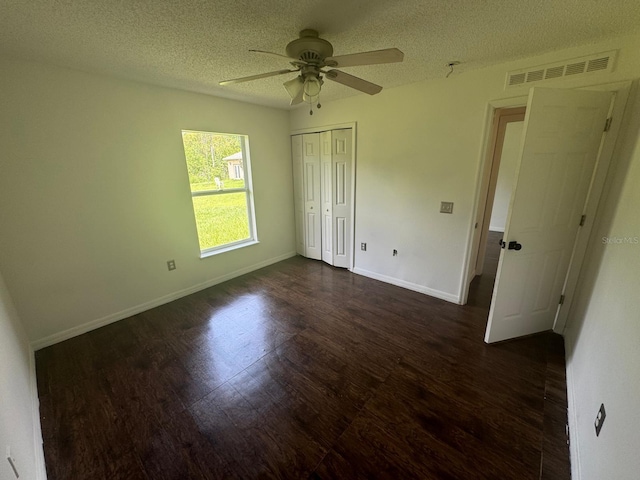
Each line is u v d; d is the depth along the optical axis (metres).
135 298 2.87
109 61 2.09
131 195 2.70
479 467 1.36
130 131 2.60
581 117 1.88
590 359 1.54
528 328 2.38
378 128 3.16
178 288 3.21
